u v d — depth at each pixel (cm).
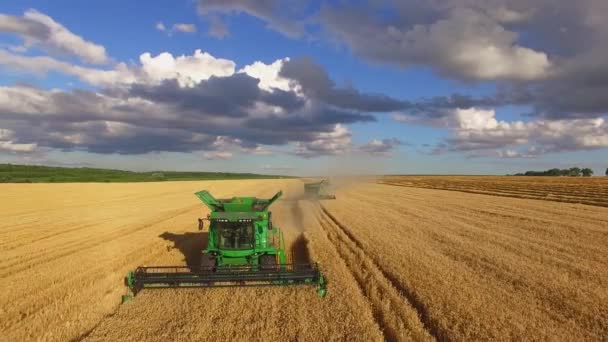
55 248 1847
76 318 998
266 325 921
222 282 1235
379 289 1162
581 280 1227
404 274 1282
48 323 970
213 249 1347
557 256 1532
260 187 7156
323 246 1798
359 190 5944
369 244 1769
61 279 1324
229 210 1520
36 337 895
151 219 2903
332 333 877
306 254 1730
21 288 1230
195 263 1540
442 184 7381
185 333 884
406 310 992
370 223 2441
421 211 3091
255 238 1356
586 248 1675
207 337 866
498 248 1681
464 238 1916
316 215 3005
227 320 954
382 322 949
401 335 859
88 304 1091
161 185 7869
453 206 3438
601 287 1161
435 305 1014
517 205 3434
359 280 1271
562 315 963
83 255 1688
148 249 1809
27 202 4216
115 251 1769
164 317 981
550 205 3406
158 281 1148
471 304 1022
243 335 873
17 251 1784
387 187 6844
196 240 2042
